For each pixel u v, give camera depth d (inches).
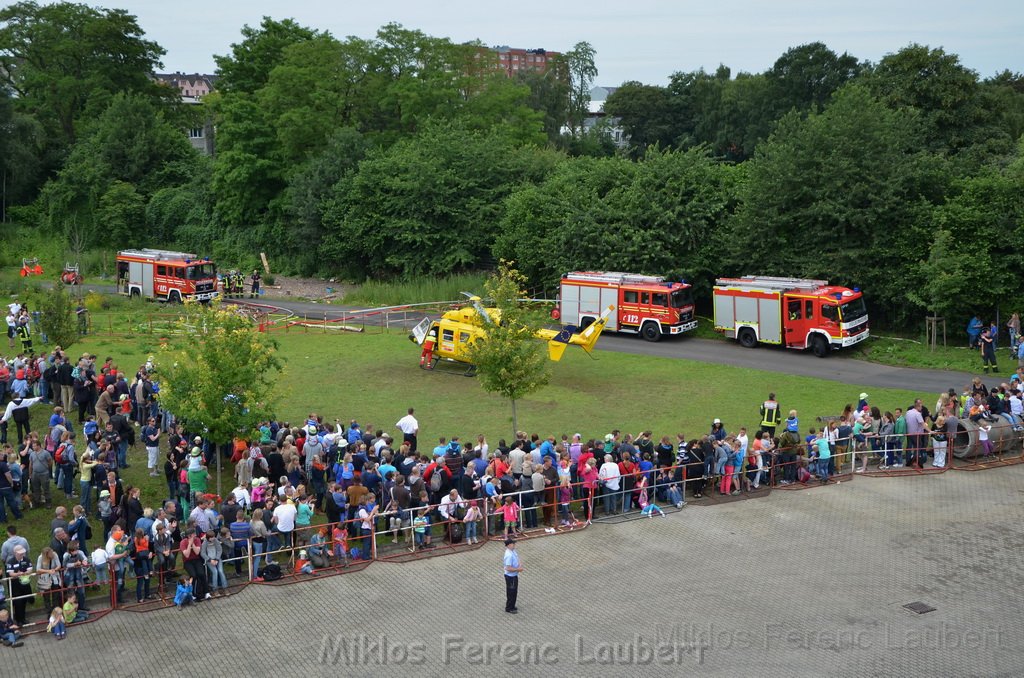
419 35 3250.5
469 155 2608.3
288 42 3440.0
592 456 917.2
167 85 4222.4
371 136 3070.9
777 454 1000.2
